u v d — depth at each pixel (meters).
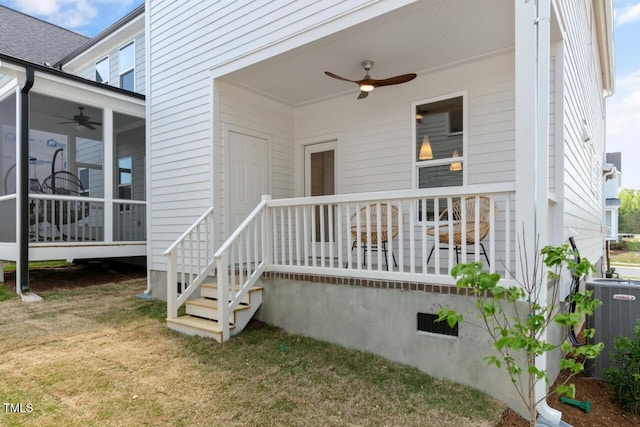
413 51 4.52
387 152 5.52
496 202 4.62
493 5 3.59
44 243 6.20
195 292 5.29
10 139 6.58
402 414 2.72
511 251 4.52
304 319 4.16
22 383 3.05
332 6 4.12
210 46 5.35
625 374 3.08
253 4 4.84
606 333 3.62
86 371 3.28
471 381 3.13
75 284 7.09
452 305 3.24
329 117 6.13
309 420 2.62
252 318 4.61
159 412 2.67
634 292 3.53
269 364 3.47
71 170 9.75
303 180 6.47
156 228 6.15
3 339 4.01
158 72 6.16
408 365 3.44
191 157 5.62
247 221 4.30
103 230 7.06
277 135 6.24
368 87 4.70
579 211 5.32
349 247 3.88
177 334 4.25
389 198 3.60
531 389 2.41
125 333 4.27
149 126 6.31
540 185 2.97
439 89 5.05
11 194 6.40
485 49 4.48
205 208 5.40
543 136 3.02
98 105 6.98
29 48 11.95
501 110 4.62
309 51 4.52
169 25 5.97
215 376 3.22
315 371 3.34
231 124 5.54
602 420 2.88
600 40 8.97
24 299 5.71
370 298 3.70
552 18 3.45
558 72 3.84
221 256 3.97
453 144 4.97
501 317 3.02
